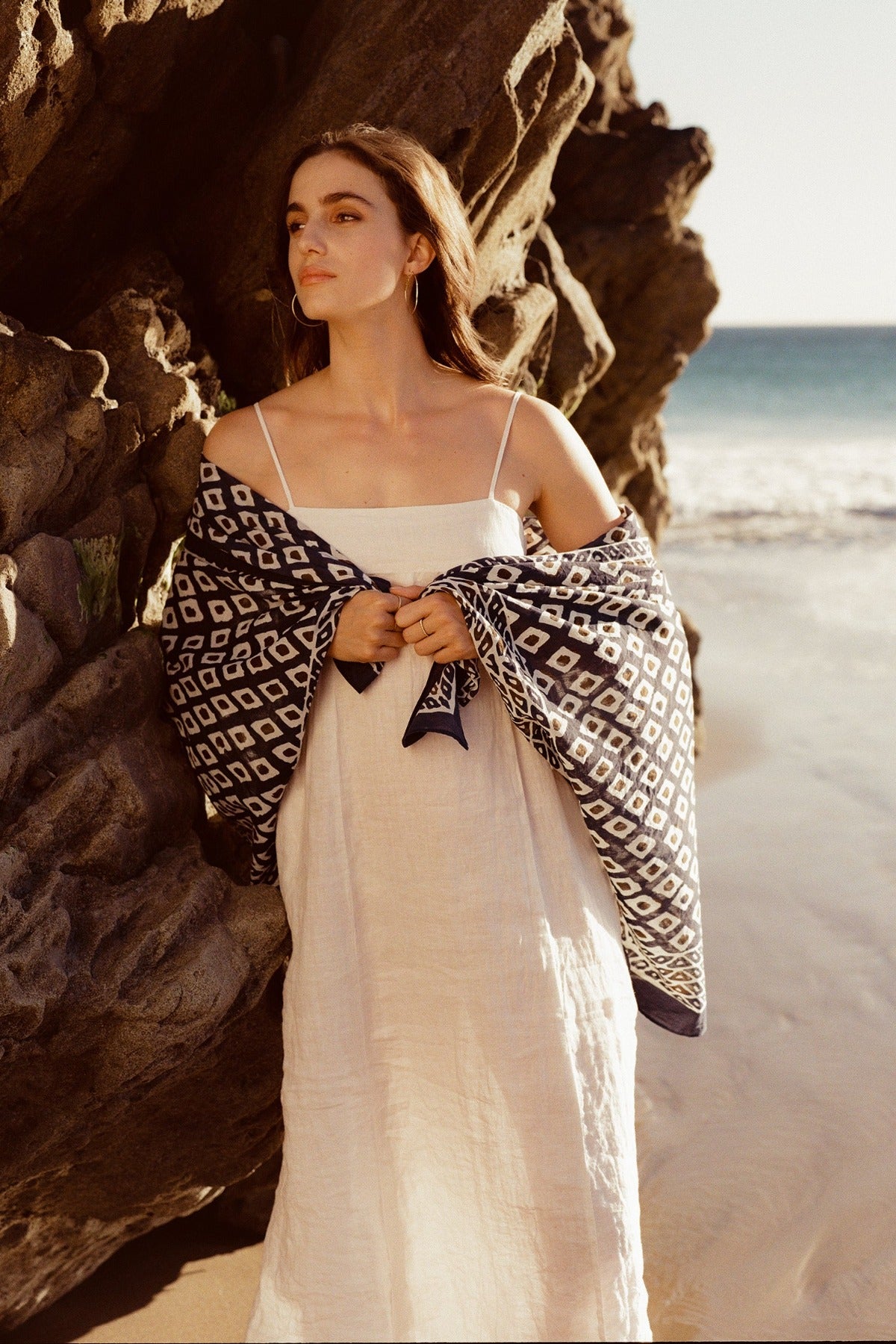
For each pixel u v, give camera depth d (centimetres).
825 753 612
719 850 495
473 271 260
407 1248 233
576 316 398
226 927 245
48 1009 225
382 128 271
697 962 263
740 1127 332
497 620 231
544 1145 226
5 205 271
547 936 231
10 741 227
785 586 1038
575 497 251
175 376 270
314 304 240
